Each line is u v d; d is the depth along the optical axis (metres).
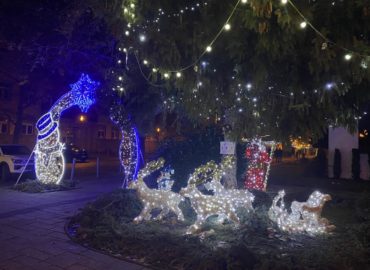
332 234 6.89
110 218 7.33
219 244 6.12
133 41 6.20
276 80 5.70
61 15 15.80
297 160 39.66
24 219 8.43
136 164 11.98
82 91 13.20
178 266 5.38
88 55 18.61
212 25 5.29
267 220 7.20
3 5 16.41
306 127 6.06
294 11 4.46
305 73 5.36
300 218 7.68
